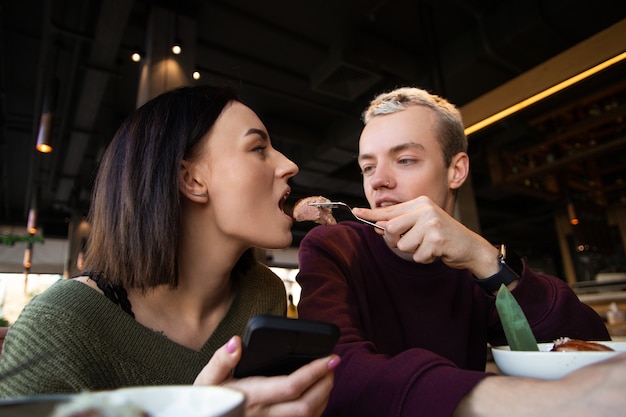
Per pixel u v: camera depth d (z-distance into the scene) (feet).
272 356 1.22
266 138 2.07
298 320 1.16
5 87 15.37
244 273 2.41
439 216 2.23
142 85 10.27
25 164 22.29
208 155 1.94
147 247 1.81
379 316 2.93
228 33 12.51
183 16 10.78
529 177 14.70
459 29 13.08
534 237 41.88
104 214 1.94
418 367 1.57
